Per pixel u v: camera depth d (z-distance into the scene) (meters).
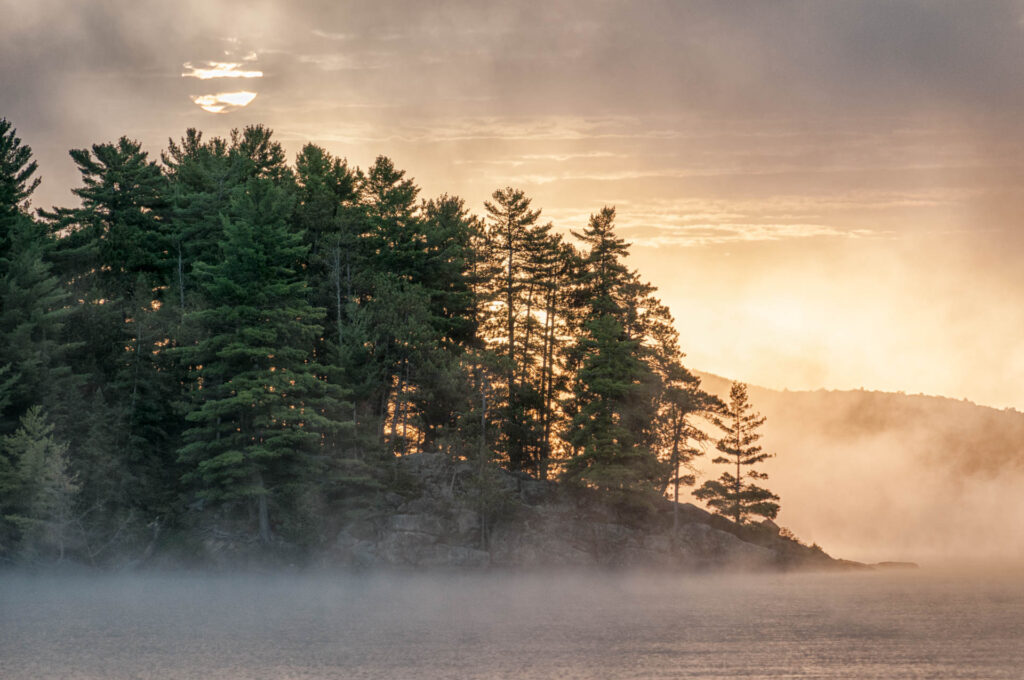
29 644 56.06
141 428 89.88
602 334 101.50
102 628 61.47
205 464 83.81
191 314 85.56
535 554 94.62
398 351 98.75
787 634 62.16
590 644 57.59
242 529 88.81
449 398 100.25
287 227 91.56
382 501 94.69
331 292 100.50
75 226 105.00
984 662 53.59
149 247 101.75
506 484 99.50
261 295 86.25
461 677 48.81
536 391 106.88
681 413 104.75
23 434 81.06
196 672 49.66
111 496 85.50
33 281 87.88
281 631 61.06
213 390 87.06
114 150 106.31
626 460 100.06
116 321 93.81
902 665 52.53
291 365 88.50
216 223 97.25
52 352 86.62
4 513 81.38
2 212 94.94
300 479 88.81
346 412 95.06
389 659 52.78
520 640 58.78
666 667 51.16
